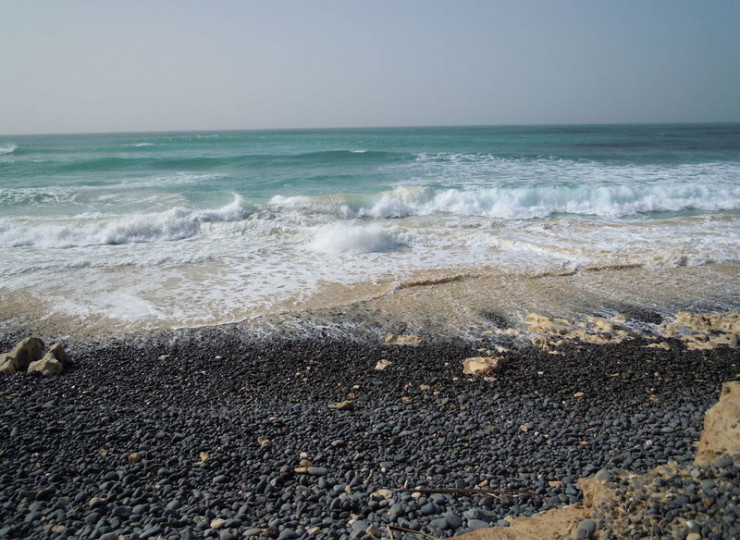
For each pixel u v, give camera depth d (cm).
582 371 646
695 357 678
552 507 392
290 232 1365
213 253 1184
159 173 2509
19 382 625
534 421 532
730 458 342
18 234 1275
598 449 477
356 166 2759
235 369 665
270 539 357
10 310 858
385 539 356
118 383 627
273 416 545
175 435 502
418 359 690
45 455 466
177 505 397
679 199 1675
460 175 2323
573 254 1130
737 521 291
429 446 486
